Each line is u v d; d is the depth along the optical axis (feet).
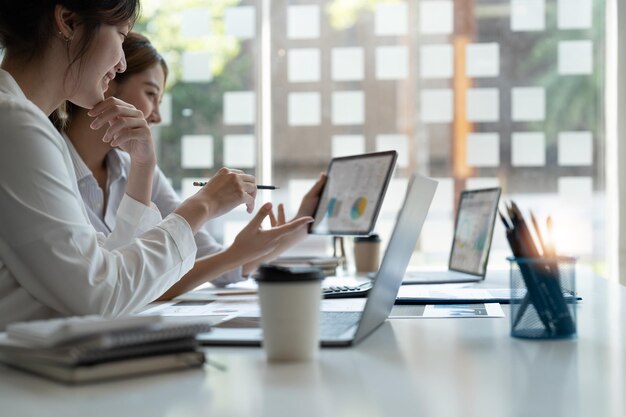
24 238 4.28
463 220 8.32
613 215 12.66
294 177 13.05
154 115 8.07
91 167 7.22
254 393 2.76
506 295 5.79
